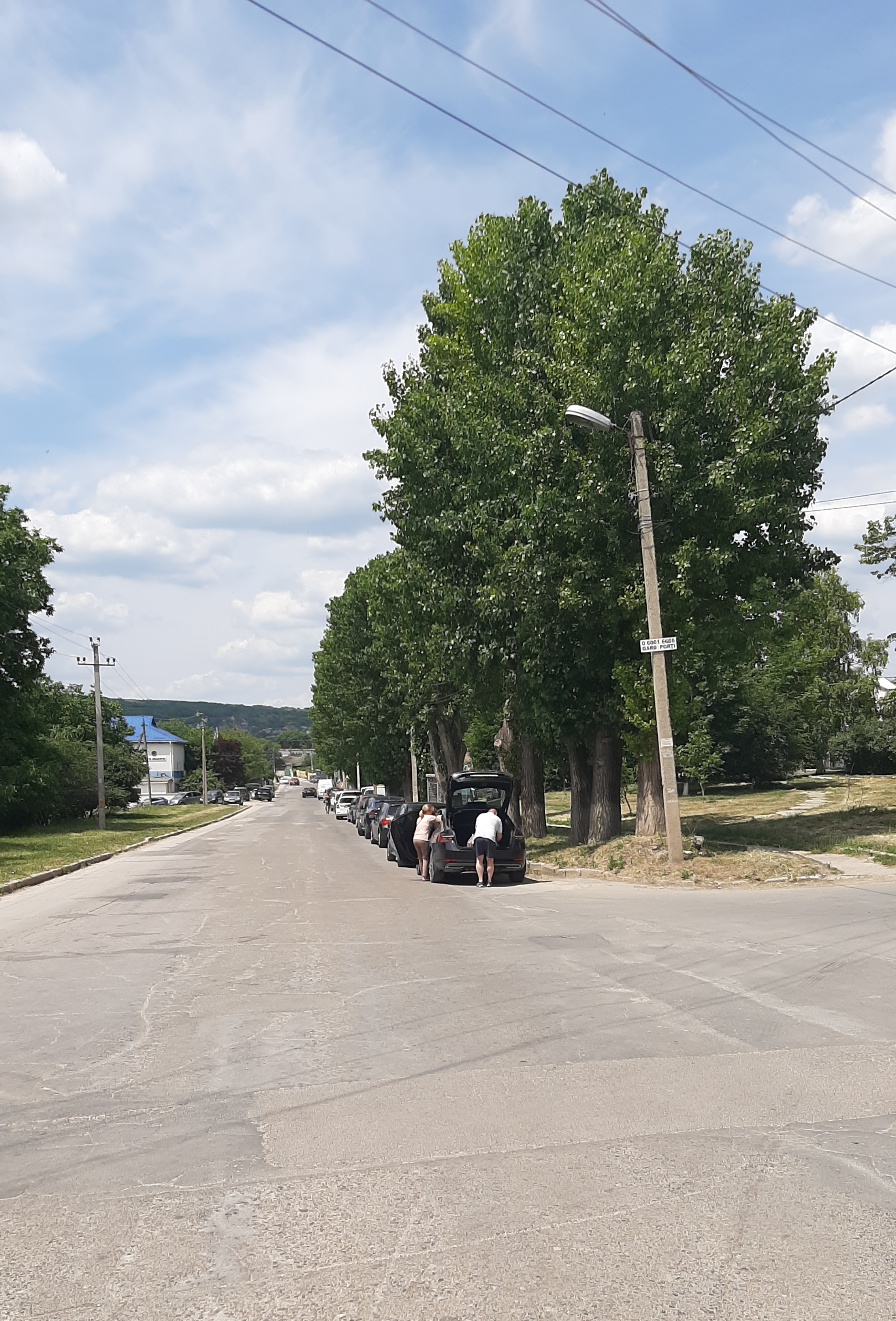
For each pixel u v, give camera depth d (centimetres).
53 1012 856
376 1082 616
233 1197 451
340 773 12625
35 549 4788
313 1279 375
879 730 5272
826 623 5366
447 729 4156
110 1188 468
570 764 2544
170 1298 367
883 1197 429
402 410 2567
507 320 2309
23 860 2892
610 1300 352
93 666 5378
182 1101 593
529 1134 516
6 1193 466
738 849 2088
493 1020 758
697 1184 446
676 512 1947
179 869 2541
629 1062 638
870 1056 638
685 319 2039
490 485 2294
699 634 2055
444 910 1471
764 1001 794
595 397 1914
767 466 1953
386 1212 429
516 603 2192
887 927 1130
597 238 2044
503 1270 375
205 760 10494
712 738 4775
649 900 1509
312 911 1508
